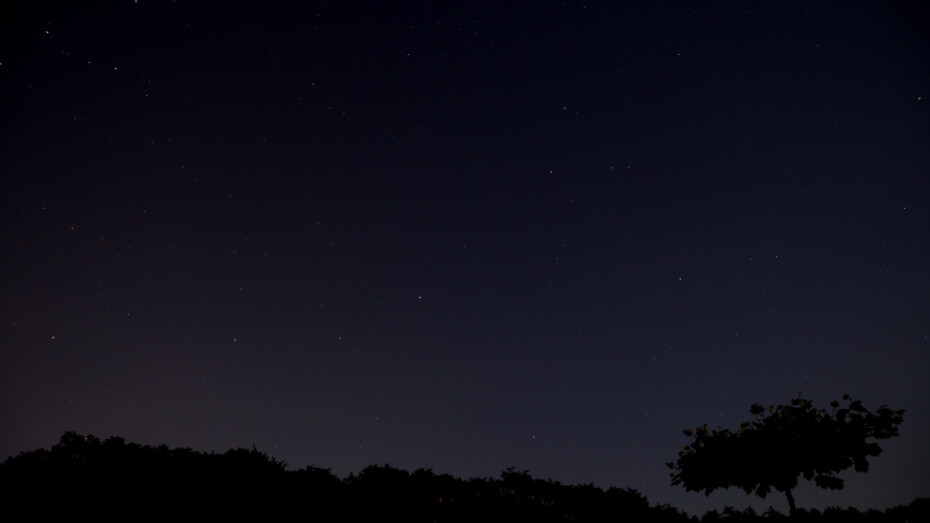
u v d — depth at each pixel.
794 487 9.63
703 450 10.12
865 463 9.30
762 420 10.07
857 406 9.56
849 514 10.78
